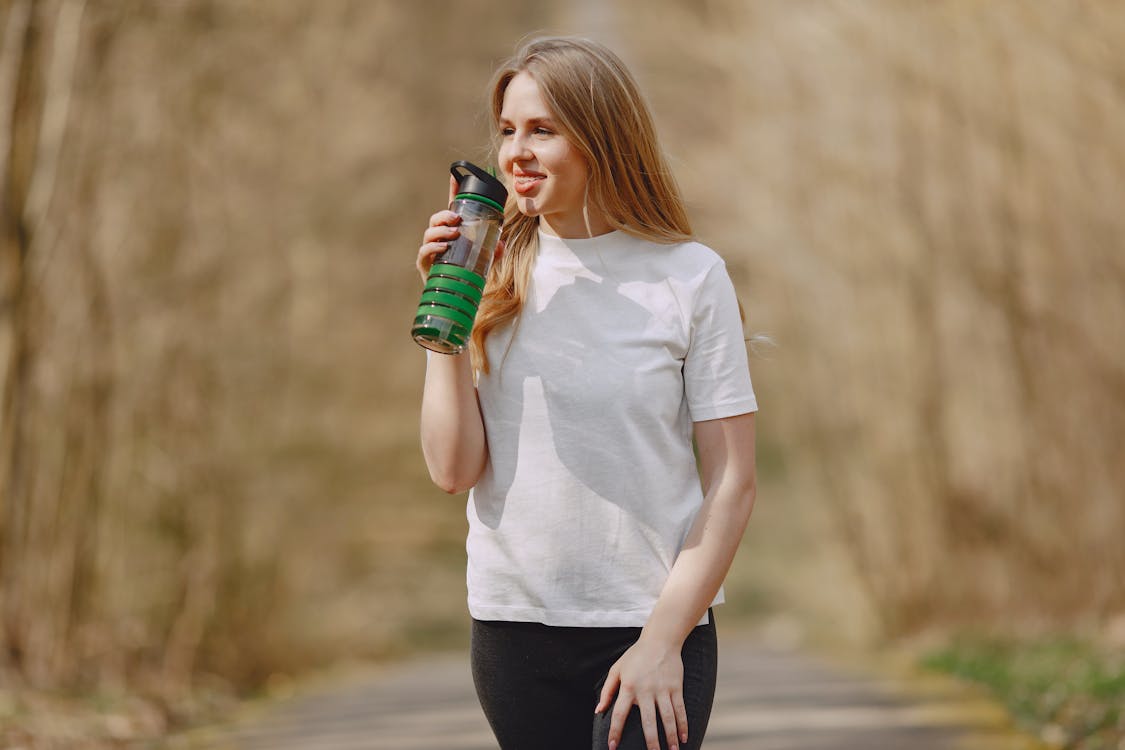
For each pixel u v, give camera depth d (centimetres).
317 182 1198
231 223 1017
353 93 1287
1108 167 920
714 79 1303
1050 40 898
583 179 265
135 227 891
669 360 262
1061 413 1021
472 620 276
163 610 931
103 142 827
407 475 1697
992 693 761
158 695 838
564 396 262
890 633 1296
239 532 1028
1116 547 1023
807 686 830
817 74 1215
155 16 864
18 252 764
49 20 763
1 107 752
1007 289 1025
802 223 1252
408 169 1473
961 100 1020
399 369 1588
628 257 267
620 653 261
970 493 1188
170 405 928
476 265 253
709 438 264
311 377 1216
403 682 1023
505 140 270
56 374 815
